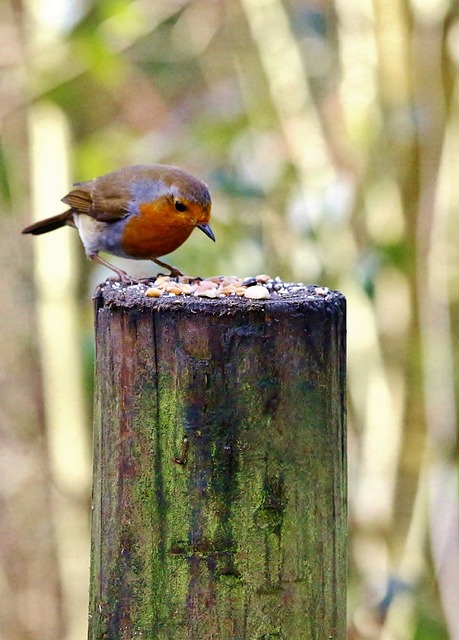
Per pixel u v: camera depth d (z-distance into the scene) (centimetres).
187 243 1124
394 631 1048
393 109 1092
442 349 1289
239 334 446
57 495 1355
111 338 459
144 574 459
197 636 457
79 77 1212
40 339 1305
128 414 456
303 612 461
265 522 454
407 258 1077
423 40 1099
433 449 1182
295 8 1227
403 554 1124
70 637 1316
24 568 1609
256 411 449
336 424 467
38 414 1614
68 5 1180
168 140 1210
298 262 1082
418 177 1083
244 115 1250
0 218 1582
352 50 1125
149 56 1383
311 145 1167
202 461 450
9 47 1320
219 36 1399
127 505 460
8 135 1534
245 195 1112
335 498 466
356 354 1165
